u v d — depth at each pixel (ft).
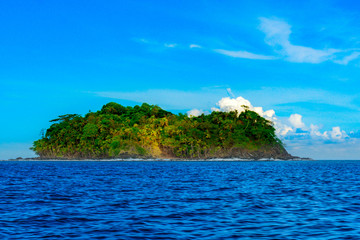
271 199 94.02
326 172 278.26
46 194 106.73
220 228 55.26
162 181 166.40
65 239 48.11
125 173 254.27
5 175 226.79
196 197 98.63
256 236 49.47
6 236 49.90
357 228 54.85
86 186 137.08
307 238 48.11
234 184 148.66
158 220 62.39
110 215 67.82
